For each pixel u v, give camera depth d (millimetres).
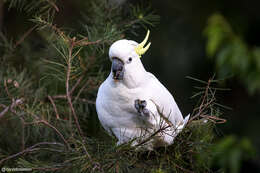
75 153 8727
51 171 8742
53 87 9156
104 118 8805
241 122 10375
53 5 8883
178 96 10227
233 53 9594
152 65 10125
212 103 8727
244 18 10523
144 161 8781
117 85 8750
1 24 9953
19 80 9094
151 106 8750
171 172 8773
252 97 10609
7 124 9062
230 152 9531
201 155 8758
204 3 10336
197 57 10375
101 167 8664
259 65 9570
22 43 9375
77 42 8797
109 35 8883
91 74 9148
